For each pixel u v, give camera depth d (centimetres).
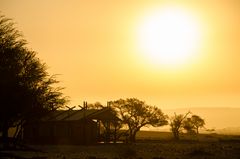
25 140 8862
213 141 11450
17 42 5616
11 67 5450
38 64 5981
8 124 6066
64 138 8612
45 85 6203
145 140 11581
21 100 5659
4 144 5994
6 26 5497
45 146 7681
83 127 8588
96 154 5822
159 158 5281
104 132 9431
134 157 5434
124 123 11131
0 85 5350
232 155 5919
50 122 8762
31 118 6366
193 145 8856
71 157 5197
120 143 9069
